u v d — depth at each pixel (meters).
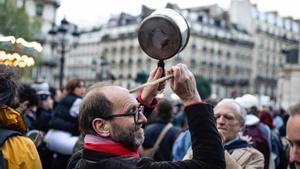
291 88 54.12
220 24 86.56
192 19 80.19
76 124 6.90
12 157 3.16
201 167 2.56
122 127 2.71
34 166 3.26
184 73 2.70
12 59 5.04
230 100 4.99
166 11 2.83
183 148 6.24
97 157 2.69
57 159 6.96
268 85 95.12
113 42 83.69
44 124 7.82
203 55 81.62
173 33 2.76
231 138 4.86
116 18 86.81
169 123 7.43
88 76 85.94
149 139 7.23
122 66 81.75
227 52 86.50
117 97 2.74
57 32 19.25
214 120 2.69
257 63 93.31
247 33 91.94
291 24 103.94
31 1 57.06
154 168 2.58
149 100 3.17
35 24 43.53
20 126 3.42
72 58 91.62
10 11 40.47
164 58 2.84
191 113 2.67
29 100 6.20
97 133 2.73
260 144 6.62
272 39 97.25
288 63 54.72
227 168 3.76
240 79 88.62
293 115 2.58
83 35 91.19
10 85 3.34
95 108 2.73
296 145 2.56
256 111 7.61
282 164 7.62
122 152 2.72
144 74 29.08
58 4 59.66
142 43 2.86
